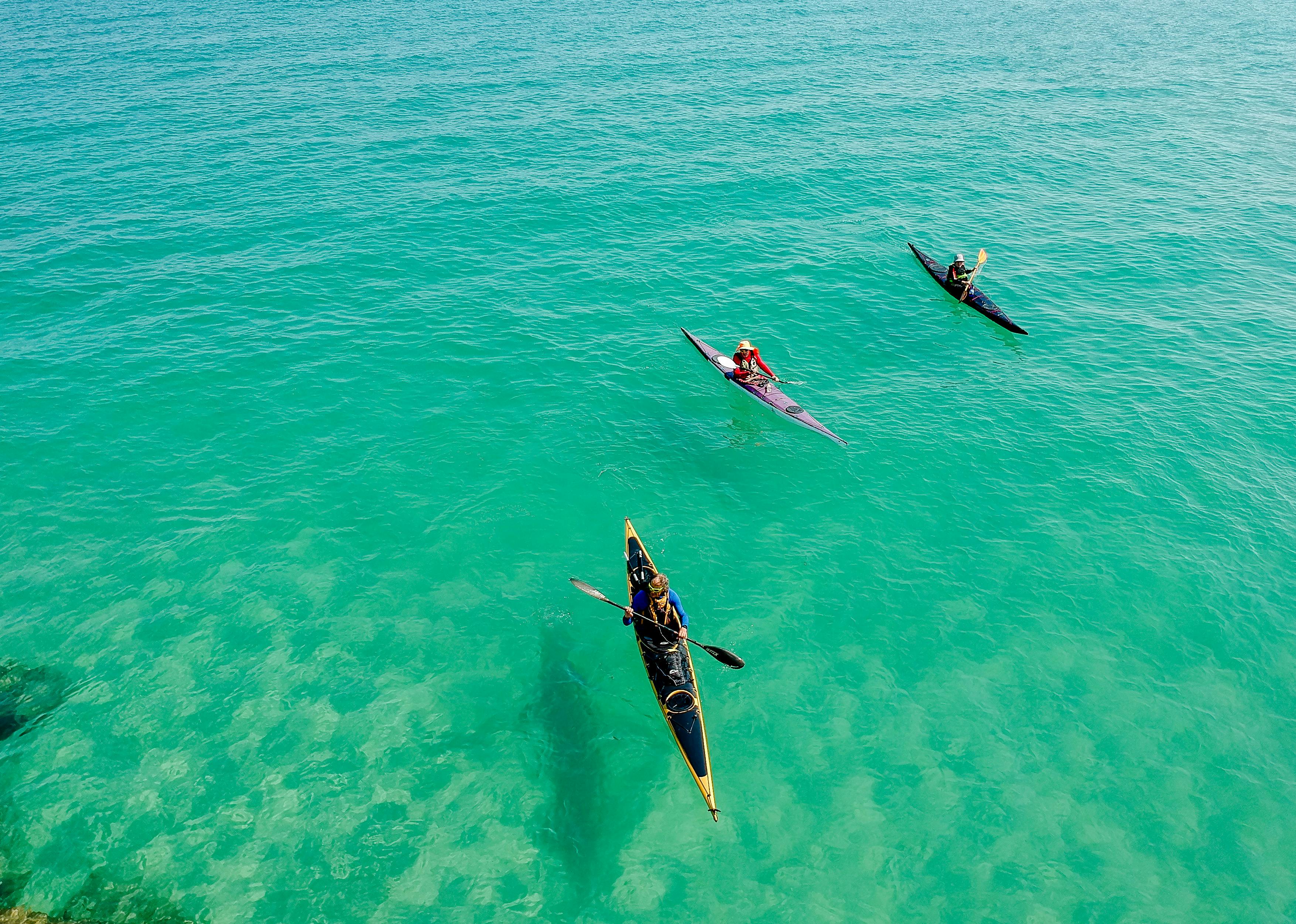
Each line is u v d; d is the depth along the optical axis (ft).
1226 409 73.31
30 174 111.34
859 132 139.85
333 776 43.27
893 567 57.21
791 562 57.47
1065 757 45.16
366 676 48.67
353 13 216.33
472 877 39.32
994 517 61.57
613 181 116.98
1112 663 50.44
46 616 51.03
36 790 41.78
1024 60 191.83
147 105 139.23
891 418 72.38
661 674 45.93
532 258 96.63
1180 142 140.67
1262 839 41.34
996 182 123.13
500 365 77.30
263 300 85.35
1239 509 62.13
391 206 106.63
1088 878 39.73
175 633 50.47
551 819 41.88
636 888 39.22
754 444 69.05
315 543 57.41
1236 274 97.66
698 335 84.02
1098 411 73.36
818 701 48.21
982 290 94.12
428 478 63.52
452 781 43.34
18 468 62.28
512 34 196.24
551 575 56.18
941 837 41.47
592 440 68.44
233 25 200.03
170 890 38.11
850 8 242.37
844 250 101.91
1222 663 50.49
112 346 76.95
